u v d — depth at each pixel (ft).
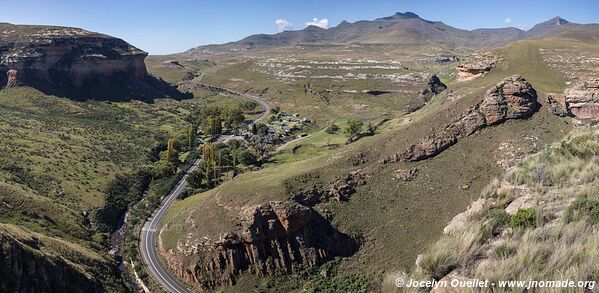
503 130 280.92
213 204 261.85
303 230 235.81
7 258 170.30
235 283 227.61
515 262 56.90
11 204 272.92
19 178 334.44
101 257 260.21
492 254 64.28
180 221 278.05
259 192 250.57
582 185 88.99
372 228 240.94
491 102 288.71
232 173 385.50
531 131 276.62
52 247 224.74
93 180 370.32
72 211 308.40
